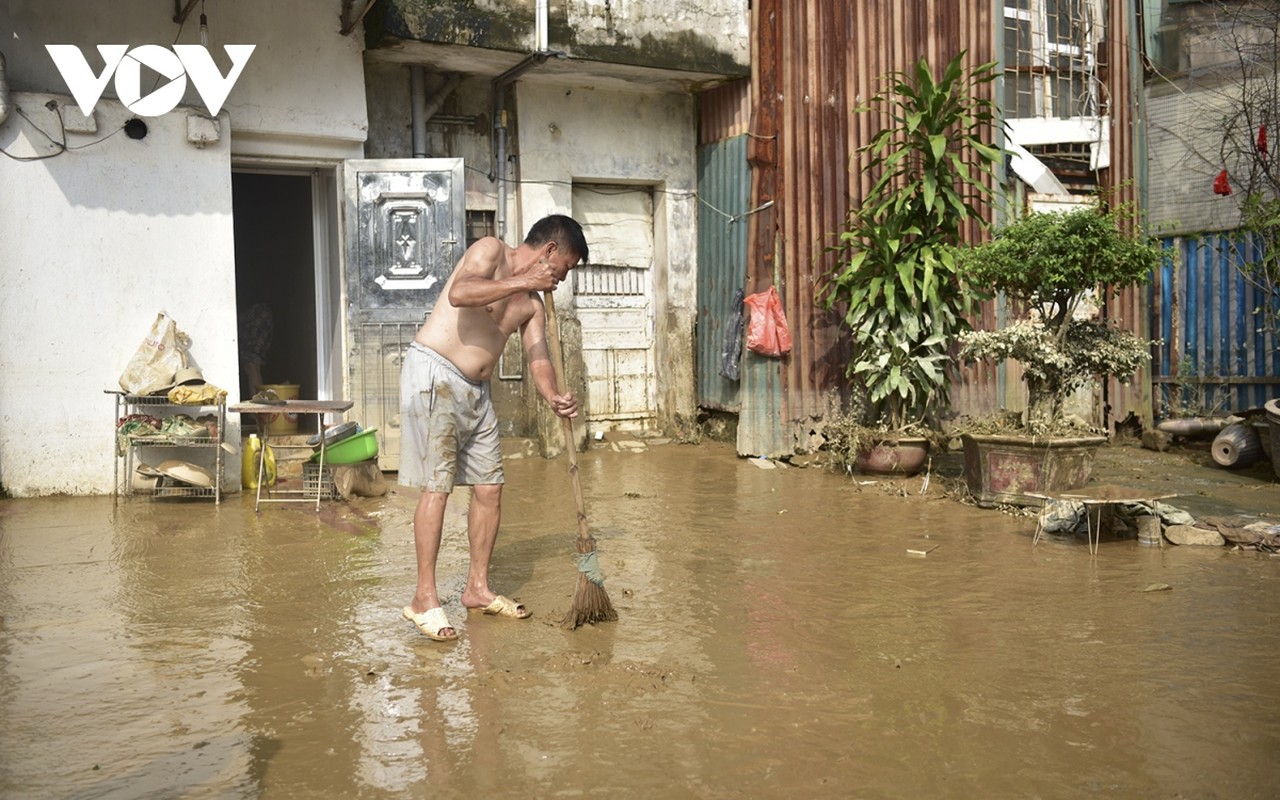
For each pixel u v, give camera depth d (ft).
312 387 38.52
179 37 25.38
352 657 12.69
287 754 9.84
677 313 34.42
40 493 24.02
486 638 13.44
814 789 9.12
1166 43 35.04
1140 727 10.53
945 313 27.63
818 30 31.19
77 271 24.07
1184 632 13.76
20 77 24.06
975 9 33.04
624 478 27.35
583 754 9.83
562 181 32.37
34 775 9.40
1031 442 21.70
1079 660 12.62
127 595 15.58
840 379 31.48
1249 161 32.65
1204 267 34.30
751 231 31.35
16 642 13.30
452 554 18.37
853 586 16.16
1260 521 19.61
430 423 13.50
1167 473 27.63
